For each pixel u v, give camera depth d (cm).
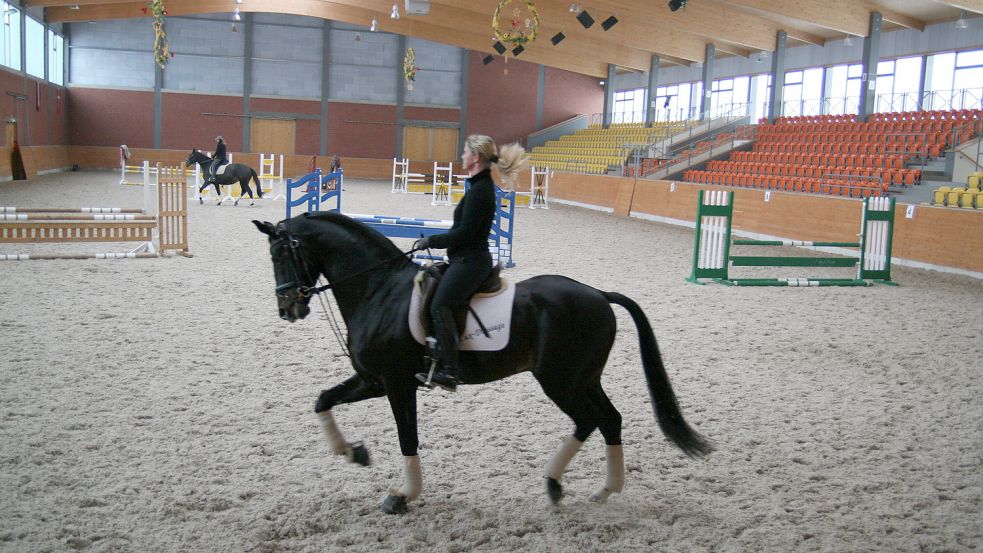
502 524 363
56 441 444
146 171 1446
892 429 517
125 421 483
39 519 350
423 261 1141
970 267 1289
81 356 624
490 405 540
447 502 386
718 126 3062
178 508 366
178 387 557
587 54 3303
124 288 912
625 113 3906
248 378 586
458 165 4084
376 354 368
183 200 1164
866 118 2372
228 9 3441
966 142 1902
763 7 2122
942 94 2444
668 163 2714
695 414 539
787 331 821
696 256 1122
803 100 2747
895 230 1445
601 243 1580
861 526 370
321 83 3916
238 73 3834
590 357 374
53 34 3531
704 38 3023
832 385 622
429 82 4009
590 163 3253
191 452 438
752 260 1132
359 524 360
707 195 1109
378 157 4019
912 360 707
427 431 486
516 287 380
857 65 2748
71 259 1105
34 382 552
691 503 393
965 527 371
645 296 1002
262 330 740
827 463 453
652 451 466
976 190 1591
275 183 3181
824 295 1062
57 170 3497
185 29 3762
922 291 1115
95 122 3734
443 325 349
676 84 3694
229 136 3862
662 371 383
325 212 395
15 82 2967
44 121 3366
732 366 673
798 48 2977
